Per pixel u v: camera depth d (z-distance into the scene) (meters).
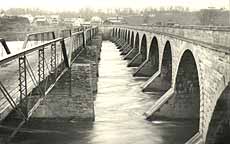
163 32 38.56
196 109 29.03
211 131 20.55
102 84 44.84
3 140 12.33
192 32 25.59
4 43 17.30
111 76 51.12
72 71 26.61
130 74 52.78
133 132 26.06
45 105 26.78
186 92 29.22
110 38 137.75
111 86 43.41
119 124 27.58
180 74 29.06
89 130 26.28
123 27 97.69
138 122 28.41
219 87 18.53
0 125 13.27
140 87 42.59
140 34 61.81
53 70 19.34
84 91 26.92
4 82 15.91
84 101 26.95
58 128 26.30
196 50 23.53
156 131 26.39
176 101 29.17
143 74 50.47
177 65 29.30
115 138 24.70
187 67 28.70
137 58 60.91
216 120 20.08
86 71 26.69
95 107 32.81
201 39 23.30
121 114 30.48
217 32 19.88
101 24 152.62
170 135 25.55
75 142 23.97
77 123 27.00
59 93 26.75
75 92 26.84
